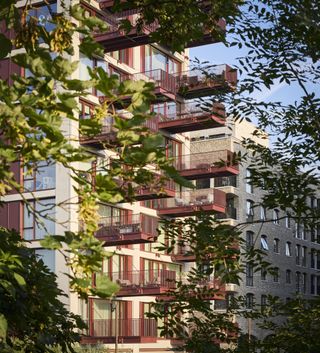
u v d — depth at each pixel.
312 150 11.56
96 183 3.91
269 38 10.50
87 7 39.16
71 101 3.69
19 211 39.38
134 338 42.22
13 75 3.70
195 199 46.53
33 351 7.50
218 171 45.59
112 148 4.01
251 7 10.23
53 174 38.62
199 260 10.34
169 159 3.91
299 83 10.96
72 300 38.50
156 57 47.03
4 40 3.94
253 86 11.24
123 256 43.81
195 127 45.22
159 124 45.09
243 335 11.69
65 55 23.53
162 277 42.88
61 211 37.75
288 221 66.12
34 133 3.65
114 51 43.88
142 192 42.38
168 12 7.37
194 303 11.29
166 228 10.45
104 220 42.34
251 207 11.83
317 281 71.12
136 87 3.77
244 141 12.27
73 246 3.78
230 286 53.91
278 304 12.13
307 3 7.17
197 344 11.46
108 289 3.84
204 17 7.61
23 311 6.86
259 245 60.47
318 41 10.12
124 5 7.54
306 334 11.35
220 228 9.71
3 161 3.79
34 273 7.69
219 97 11.55
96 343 40.16
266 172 11.57
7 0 4.08
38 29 4.19
